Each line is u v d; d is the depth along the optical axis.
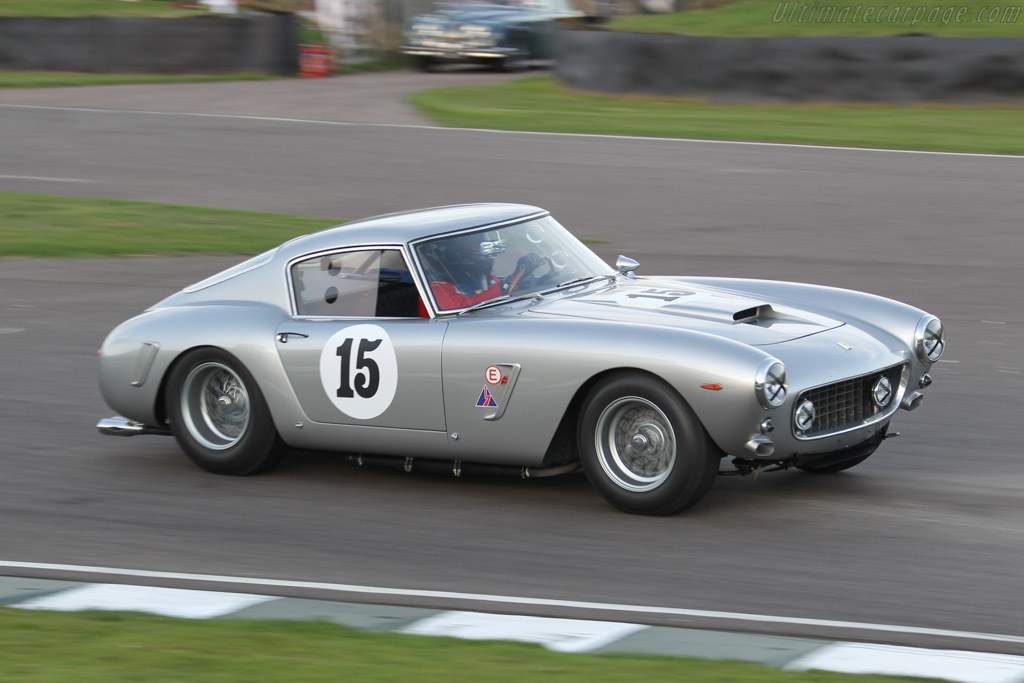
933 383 28.72
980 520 19.86
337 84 94.50
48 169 62.62
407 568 18.25
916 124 67.50
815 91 73.94
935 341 21.88
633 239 45.34
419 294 21.52
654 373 19.03
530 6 110.62
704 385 18.66
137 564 18.66
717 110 74.44
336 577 17.91
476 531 19.86
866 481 22.09
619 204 51.50
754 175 56.75
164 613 16.28
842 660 14.22
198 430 23.52
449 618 15.95
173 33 98.44
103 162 64.12
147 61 98.62
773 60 74.62
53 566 18.53
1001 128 65.69
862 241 44.38
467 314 21.31
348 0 109.44
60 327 35.88
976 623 15.67
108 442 25.92
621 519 20.14
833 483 22.00
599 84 80.81
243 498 22.05
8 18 99.00
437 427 21.06
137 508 21.53
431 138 68.00
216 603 16.70
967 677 13.66
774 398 18.59
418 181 57.28
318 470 23.81
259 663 13.95
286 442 22.72
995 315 34.59
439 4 112.38
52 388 29.94
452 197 53.56
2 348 33.72
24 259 44.91
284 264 23.09
